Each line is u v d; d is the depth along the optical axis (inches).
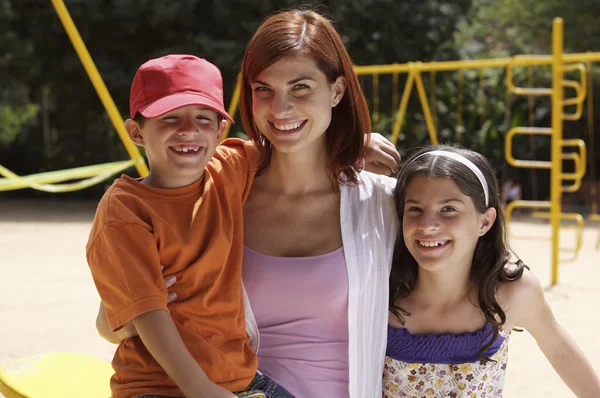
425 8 608.7
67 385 103.6
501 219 100.7
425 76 641.6
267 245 98.9
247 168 101.7
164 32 606.5
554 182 286.8
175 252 88.7
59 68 661.9
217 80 94.5
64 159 767.1
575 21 737.6
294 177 100.4
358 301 95.9
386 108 633.6
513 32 813.2
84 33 617.9
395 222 102.3
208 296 89.8
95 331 208.2
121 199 88.2
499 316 97.9
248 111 102.4
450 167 96.3
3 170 331.0
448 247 96.1
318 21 97.0
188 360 83.9
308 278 95.7
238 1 591.5
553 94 283.9
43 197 735.7
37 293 258.8
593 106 703.1
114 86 610.5
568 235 457.4
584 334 211.6
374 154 108.5
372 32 615.8
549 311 103.4
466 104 698.8
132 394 88.0
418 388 99.3
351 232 98.4
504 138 692.1
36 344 194.7
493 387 100.3
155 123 89.4
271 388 93.6
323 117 96.0
